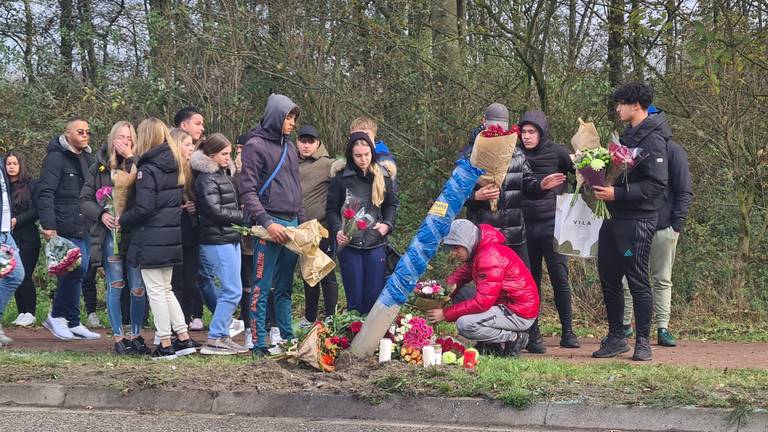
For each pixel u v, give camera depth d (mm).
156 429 5922
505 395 6012
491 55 12648
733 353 8688
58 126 14242
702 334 10422
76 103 14703
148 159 7734
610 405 5848
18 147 14484
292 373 6746
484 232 7789
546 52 12523
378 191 8086
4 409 6508
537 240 8836
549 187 8328
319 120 13234
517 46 12094
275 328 8805
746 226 12047
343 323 7254
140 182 7684
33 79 15383
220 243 7992
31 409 6508
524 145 8711
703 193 12547
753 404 5703
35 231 10570
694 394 5910
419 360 7031
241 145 9141
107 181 8352
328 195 8344
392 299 6930
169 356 7754
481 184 7629
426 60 12633
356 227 7910
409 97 12992
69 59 15984
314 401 6285
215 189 7922
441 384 6234
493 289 7637
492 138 7121
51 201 9516
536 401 5969
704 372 6812
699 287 11789
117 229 7988
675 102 12750
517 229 8266
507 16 12328
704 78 11742
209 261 8047
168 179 7754
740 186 12133
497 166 7207
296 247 7410
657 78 12859
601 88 12406
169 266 7824
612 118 12602
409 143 12945
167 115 13844
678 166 9047
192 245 8844
